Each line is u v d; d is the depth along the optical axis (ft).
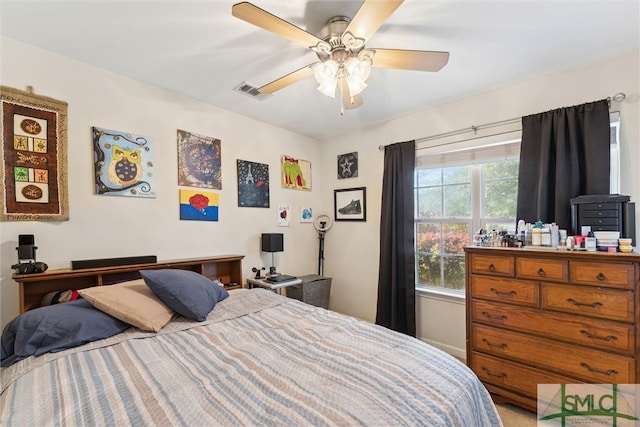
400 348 4.17
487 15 4.91
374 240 10.61
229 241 9.14
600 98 6.30
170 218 7.77
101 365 3.74
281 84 5.77
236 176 9.38
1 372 3.96
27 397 3.06
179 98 8.02
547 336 5.59
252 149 9.89
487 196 8.33
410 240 9.21
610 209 5.43
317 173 12.36
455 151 8.68
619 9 4.74
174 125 7.91
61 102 6.05
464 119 8.36
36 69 5.75
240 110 9.18
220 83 7.41
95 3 4.58
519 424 5.60
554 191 6.68
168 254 7.70
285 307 6.31
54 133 5.94
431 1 4.56
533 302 5.75
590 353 5.14
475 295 6.56
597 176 6.05
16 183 5.49
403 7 4.68
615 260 4.89
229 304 6.42
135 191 7.12
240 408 2.85
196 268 8.10
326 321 5.41
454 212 9.00
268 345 4.37
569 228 6.35
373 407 2.82
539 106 7.09
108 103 6.73
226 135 9.13
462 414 3.05
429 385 3.26
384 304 9.64
